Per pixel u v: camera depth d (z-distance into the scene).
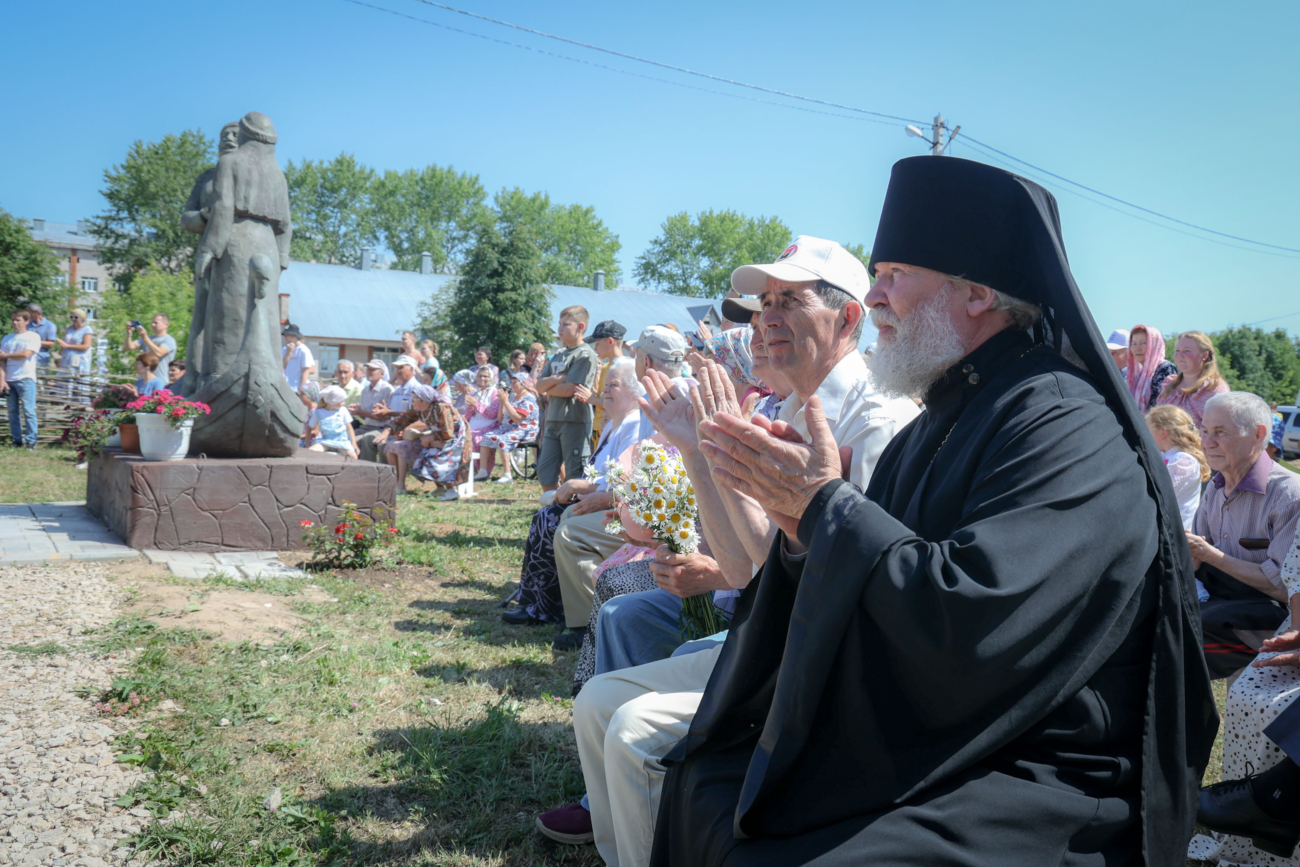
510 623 5.00
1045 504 1.35
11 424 12.92
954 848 1.32
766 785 1.43
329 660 4.08
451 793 2.87
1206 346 5.49
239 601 5.00
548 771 3.08
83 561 5.70
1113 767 1.42
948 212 1.62
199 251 6.95
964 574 1.29
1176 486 3.84
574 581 4.49
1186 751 1.47
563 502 4.96
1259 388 48.53
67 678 3.65
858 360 2.51
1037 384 1.54
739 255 70.94
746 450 1.52
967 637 1.27
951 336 1.66
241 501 6.37
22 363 12.77
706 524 2.38
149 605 4.77
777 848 1.41
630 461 3.77
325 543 6.08
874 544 1.37
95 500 7.53
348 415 10.79
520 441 11.88
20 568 5.43
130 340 17.00
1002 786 1.37
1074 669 1.36
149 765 2.93
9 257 19.98
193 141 52.00
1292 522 2.97
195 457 6.75
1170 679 1.43
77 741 3.08
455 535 7.47
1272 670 2.53
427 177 72.88
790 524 1.58
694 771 1.74
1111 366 1.53
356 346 39.66
